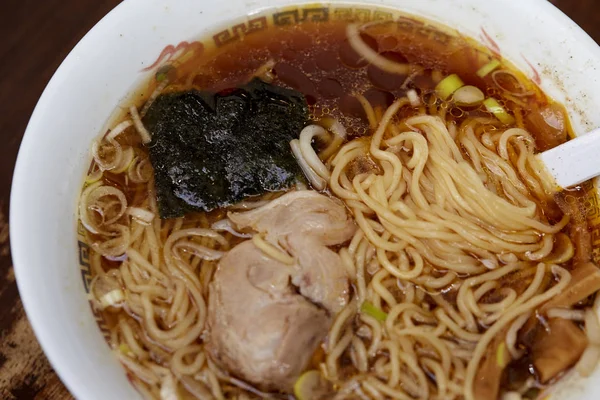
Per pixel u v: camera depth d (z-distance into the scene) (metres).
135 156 0.25
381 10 0.28
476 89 0.27
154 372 0.22
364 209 0.25
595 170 0.24
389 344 0.23
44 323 0.20
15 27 0.31
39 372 0.25
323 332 0.23
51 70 0.30
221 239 0.24
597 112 0.25
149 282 0.24
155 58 0.26
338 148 0.26
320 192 0.25
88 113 0.24
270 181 0.25
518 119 0.26
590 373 0.21
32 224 0.21
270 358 0.22
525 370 0.22
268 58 0.27
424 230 0.24
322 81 0.27
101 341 0.22
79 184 0.24
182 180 0.24
